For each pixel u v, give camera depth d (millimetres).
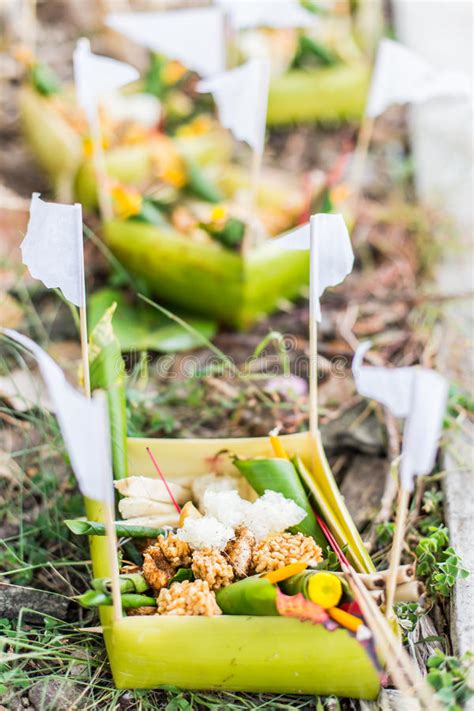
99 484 1140
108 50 2477
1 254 1812
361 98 2201
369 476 1511
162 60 1962
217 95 1528
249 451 1346
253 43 2133
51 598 1352
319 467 1332
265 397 1572
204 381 1601
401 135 2238
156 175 1852
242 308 1692
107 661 1290
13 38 2465
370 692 1230
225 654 1216
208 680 1230
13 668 1290
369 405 1566
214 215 1685
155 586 1261
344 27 2318
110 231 1707
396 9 2590
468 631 1282
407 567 1227
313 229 1273
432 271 1838
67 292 1254
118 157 1837
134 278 1727
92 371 1337
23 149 2123
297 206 1789
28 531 1439
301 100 2176
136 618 1218
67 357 1684
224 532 1268
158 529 1295
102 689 1271
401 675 1223
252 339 1713
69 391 1132
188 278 1684
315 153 2141
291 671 1221
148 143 1884
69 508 1452
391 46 1697
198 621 1215
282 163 2100
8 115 2225
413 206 1962
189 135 1938
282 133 2209
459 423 1520
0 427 1569
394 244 1903
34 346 1144
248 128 1543
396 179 2053
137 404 1546
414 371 1148
